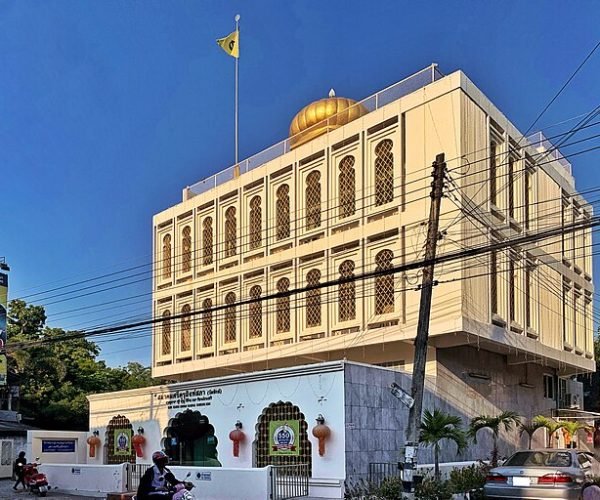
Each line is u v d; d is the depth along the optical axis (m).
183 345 33.78
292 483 18.11
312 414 19.62
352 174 26.61
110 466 23.14
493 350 26.77
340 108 30.34
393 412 20.61
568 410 32.84
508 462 15.59
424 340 15.65
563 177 32.38
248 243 30.67
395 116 25.20
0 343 32.06
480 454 25.64
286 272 28.66
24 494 23.31
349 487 18.09
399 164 24.75
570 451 15.56
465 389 25.33
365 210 25.75
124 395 27.78
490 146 25.36
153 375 34.91
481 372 26.69
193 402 24.12
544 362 29.75
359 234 25.78
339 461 18.55
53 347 45.91
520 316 26.53
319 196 27.73
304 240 28.06
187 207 34.62
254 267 30.05
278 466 18.09
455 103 23.53
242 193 31.36
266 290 29.33
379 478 19.14
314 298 27.27
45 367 44.53
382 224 25.02
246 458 21.59
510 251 26.20
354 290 25.72
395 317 24.11
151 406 26.31
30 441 27.75
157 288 35.91
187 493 12.58
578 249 33.00
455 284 22.58
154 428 25.98
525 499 14.20
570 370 33.69
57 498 22.00
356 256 25.83
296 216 28.42
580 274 33.72
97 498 21.77
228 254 31.80
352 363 19.36
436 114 24.02
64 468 24.78
